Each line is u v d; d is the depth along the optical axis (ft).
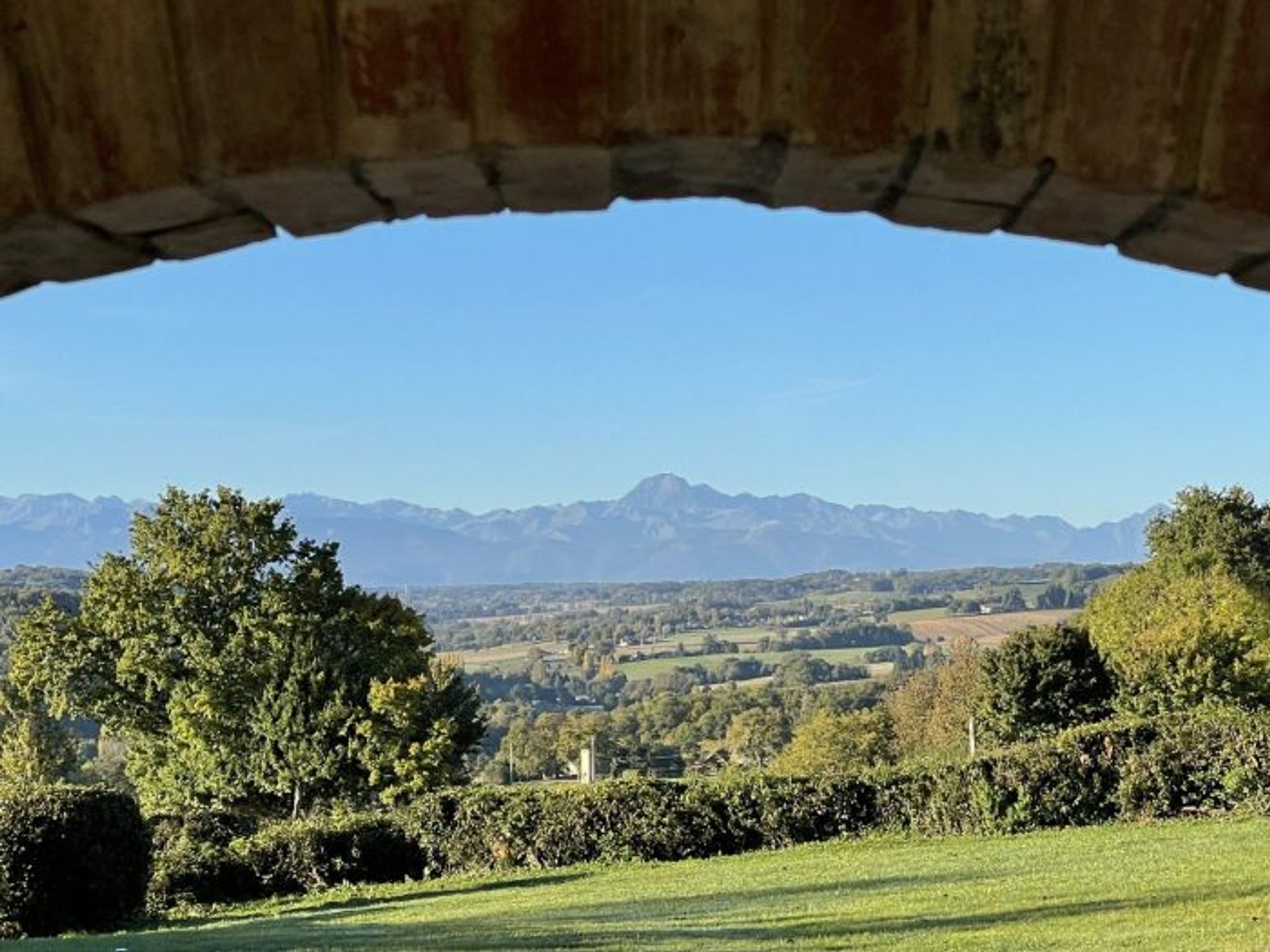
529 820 62.23
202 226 4.80
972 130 4.58
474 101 4.50
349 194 4.76
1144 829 54.29
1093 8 4.58
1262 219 4.65
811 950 30.73
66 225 4.58
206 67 4.46
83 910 47.75
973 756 61.00
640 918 38.99
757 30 4.54
